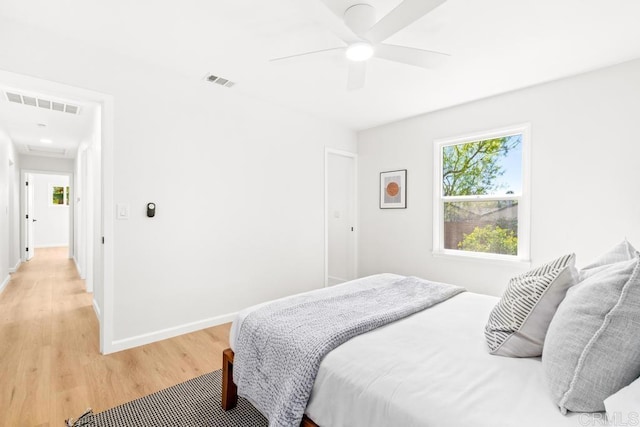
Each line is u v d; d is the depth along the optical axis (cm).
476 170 346
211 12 194
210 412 176
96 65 237
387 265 420
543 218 293
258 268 344
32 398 187
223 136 312
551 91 287
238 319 176
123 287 254
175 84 279
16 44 207
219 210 311
